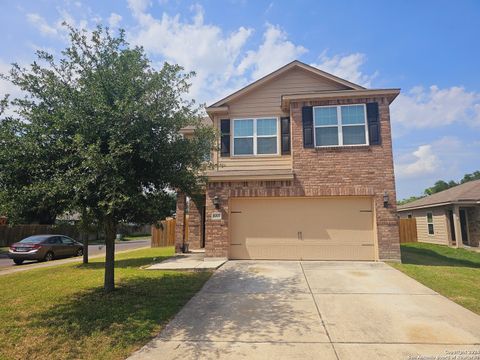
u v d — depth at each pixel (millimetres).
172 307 6309
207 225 11328
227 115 13023
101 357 4375
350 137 11195
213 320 5664
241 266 9992
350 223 10922
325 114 11453
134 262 11766
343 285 7715
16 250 15461
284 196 11156
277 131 12664
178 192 7770
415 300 6566
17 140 5664
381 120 11117
